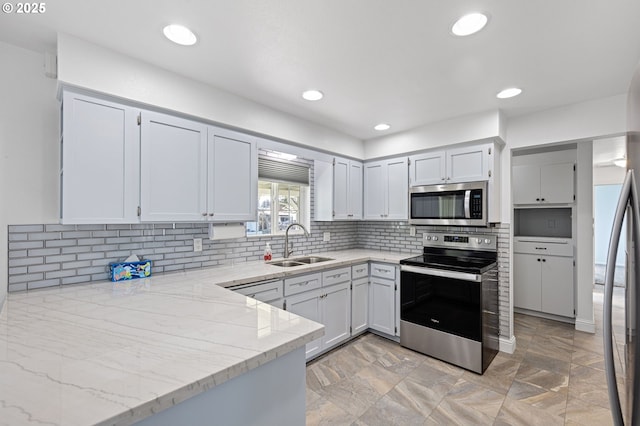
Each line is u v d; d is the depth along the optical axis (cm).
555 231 416
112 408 69
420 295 277
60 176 179
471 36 159
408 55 178
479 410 195
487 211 272
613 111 233
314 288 262
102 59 169
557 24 148
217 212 224
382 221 389
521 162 402
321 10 139
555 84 215
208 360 91
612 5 134
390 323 304
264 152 296
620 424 87
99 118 172
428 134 308
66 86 160
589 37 158
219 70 196
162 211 195
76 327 117
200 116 211
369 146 365
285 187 336
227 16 143
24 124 173
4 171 167
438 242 329
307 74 201
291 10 139
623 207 91
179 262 234
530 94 232
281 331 114
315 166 348
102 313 134
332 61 185
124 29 154
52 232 180
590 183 342
